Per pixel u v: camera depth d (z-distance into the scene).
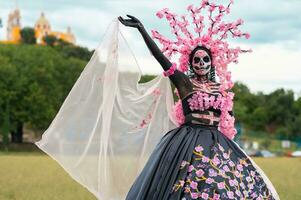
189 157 6.47
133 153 7.35
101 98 7.14
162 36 7.20
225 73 7.18
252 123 89.31
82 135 7.06
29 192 13.14
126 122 7.35
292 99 90.94
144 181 6.53
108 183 7.13
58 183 16.00
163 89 7.56
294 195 12.91
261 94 93.38
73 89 7.09
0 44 74.19
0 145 67.75
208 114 6.84
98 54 7.18
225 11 7.26
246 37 7.29
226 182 6.32
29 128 75.69
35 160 34.28
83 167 7.03
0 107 63.75
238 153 6.78
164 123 7.54
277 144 80.94
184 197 6.21
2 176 19.03
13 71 64.25
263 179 6.78
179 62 7.18
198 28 7.22
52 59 70.94
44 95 66.06
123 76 7.32
